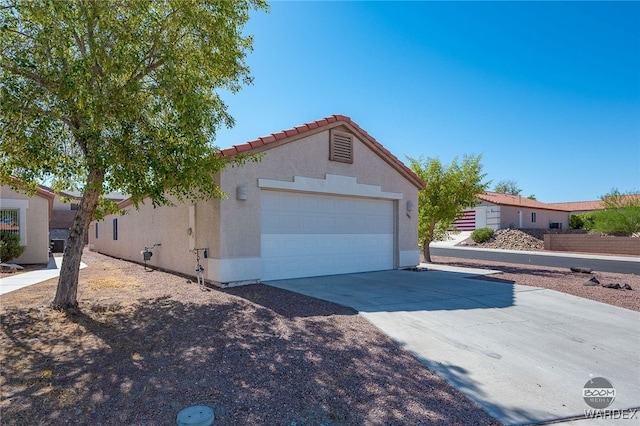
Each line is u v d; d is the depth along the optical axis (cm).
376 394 387
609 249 2577
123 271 1230
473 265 1587
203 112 631
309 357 468
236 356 459
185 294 803
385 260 1304
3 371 413
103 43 561
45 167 587
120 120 572
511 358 504
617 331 624
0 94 523
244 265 933
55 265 1526
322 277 1095
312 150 1082
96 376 402
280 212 1029
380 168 1273
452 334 590
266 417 333
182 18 618
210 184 718
